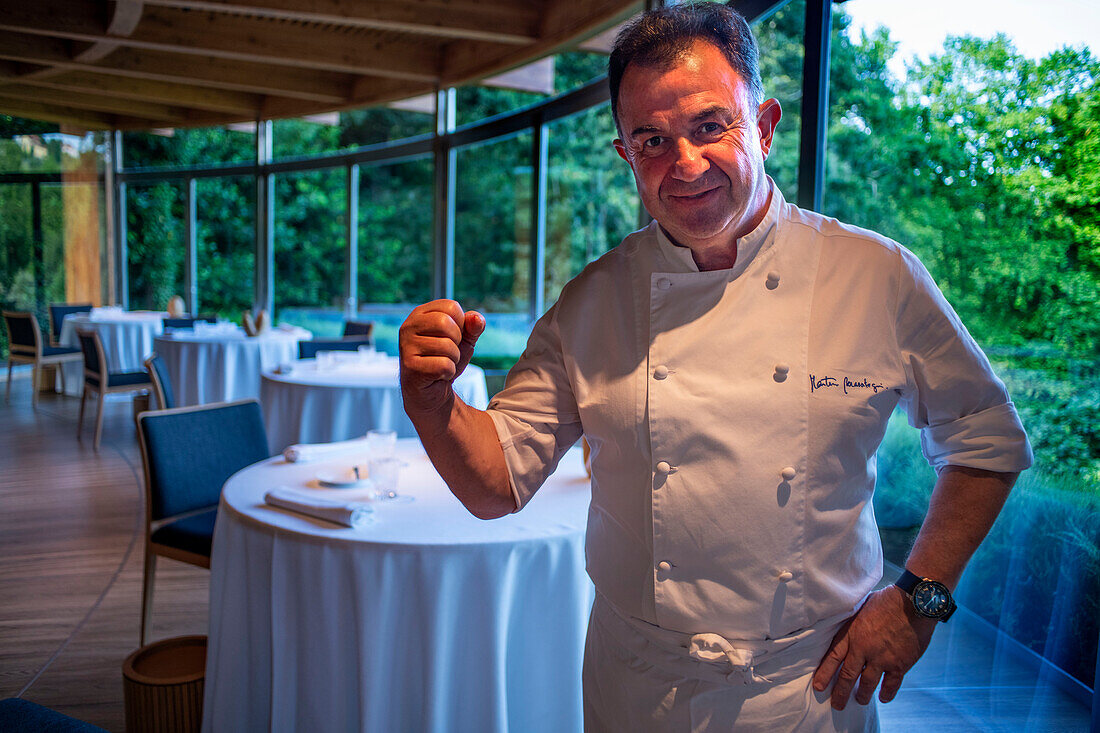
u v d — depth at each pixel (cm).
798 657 103
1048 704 179
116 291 999
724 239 102
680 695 105
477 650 174
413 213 742
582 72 525
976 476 100
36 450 586
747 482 99
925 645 101
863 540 105
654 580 106
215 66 718
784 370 100
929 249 217
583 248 529
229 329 682
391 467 206
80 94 862
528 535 178
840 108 257
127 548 394
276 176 882
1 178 923
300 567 177
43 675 270
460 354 108
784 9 291
